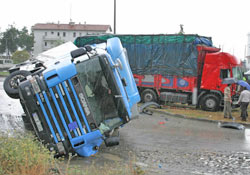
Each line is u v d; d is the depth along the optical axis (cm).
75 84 676
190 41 1644
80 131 677
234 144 883
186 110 1596
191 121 1296
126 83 816
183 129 1096
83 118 678
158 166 649
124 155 732
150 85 1762
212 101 1589
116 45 827
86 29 8231
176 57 1684
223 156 750
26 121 919
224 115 1377
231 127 1156
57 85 673
